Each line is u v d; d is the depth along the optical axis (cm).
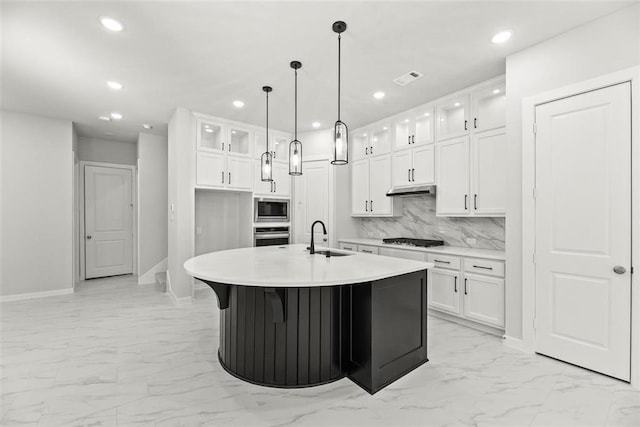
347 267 216
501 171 307
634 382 203
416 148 395
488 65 283
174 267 410
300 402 191
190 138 407
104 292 462
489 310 293
